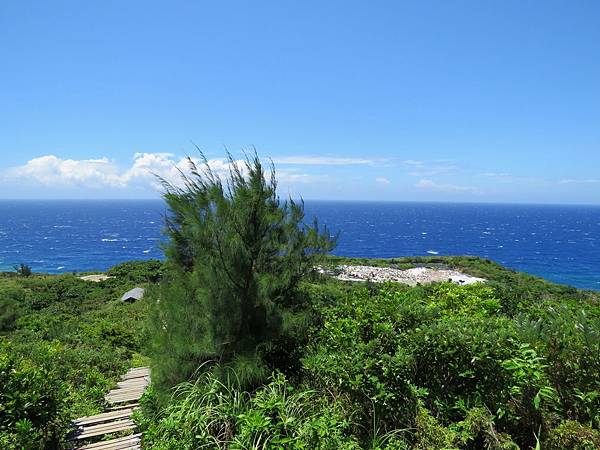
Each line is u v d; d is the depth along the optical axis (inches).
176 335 217.0
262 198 221.6
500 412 144.4
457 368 157.3
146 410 231.0
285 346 229.1
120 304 1086.4
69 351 413.1
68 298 1240.8
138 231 6451.8
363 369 157.0
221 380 200.8
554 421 138.3
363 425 161.8
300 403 173.5
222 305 209.6
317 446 144.9
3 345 234.5
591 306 201.3
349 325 178.7
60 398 221.8
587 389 135.3
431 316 183.3
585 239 5260.8
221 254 208.2
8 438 176.7
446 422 156.1
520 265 3095.5
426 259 1951.3
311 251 241.6
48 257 3690.9
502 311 252.8
